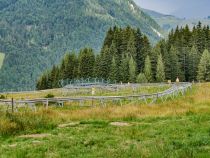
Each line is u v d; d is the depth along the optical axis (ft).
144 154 41.81
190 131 61.16
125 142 53.62
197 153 42.01
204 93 150.41
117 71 363.15
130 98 127.75
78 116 85.46
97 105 119.14
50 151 49.42
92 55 397.80
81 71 393.09
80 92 212.64
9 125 66.33
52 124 72.74
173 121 73.61
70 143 54.03
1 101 114.52
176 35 433.89
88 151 48.70
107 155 43.96
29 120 71.61
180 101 119.44
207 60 349.20
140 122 78.79
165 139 53.42
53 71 456.45
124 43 401.49
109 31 436.76
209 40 405.18
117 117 84.69
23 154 47.55
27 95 224.53
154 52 377.71
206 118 74.13
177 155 41.04
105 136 59.26
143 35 423.64
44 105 122.01
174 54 371.97
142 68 387.55
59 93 219.20
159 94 127.03
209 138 51.16
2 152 49.98
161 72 352.28
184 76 375.45
